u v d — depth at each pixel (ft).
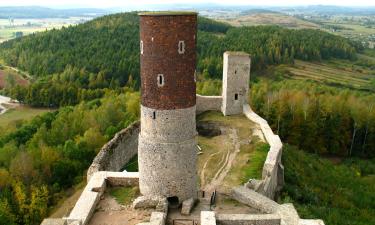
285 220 69.10
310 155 170.30
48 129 197.57
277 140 124.47
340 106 206.80
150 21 70.44
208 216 68.80
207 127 153.38
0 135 196.44
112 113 196.24
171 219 77.00
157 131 76.38
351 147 200.54
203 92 223.10
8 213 114.21
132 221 75.77
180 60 72.28
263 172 102.68
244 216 70.59
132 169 129.80
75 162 147.95
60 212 122.21
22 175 137.69
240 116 164.04
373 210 119.24
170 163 77.51
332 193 127.24
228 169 110.63
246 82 163.73
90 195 83.51
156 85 73.56
